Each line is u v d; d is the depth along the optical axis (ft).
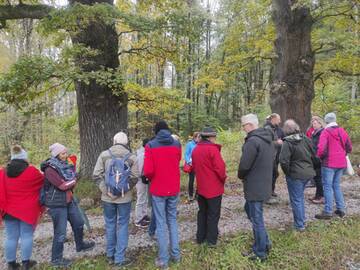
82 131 26.45
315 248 16.05
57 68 20.22
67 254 15.84
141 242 16.96
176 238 14.97
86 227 19.04
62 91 27.81
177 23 23.22
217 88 42.45
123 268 14.52
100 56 24.75
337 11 34.17
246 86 85.87
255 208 14.93
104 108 25.99
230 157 37.86
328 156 18.79
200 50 41.98
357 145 40.50
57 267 14.58
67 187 14.32
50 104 25.27
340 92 52.42
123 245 14.70
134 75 35.88
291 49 32.76
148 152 14.49
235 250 15.40
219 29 44.16
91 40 24.71
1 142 50.72
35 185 14.39
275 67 33.86
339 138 18.79
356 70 36.55
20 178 14.01
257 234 14.97
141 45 27.96
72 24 19.93
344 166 18.93
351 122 43.55
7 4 23.67
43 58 20.33
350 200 22.57
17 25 48.21
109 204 14.55
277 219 19.26
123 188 14.12
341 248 16.38
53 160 14.49
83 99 26.12
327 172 18.93
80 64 22.29
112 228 14.82
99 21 22.22
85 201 22.75
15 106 21.97
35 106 23.81
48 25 19.66
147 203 21.03
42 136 54.19
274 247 16.07
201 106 81.56
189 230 18.30
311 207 21.21
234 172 32.42
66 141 52.95
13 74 19.36
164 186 14.52
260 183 14.61
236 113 89.04
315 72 38.50
